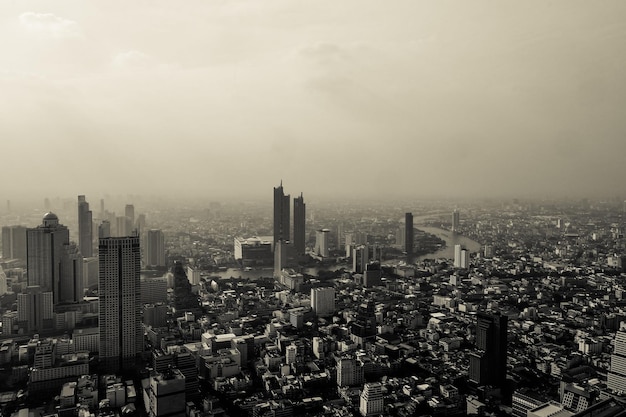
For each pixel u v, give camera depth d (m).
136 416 174.75
